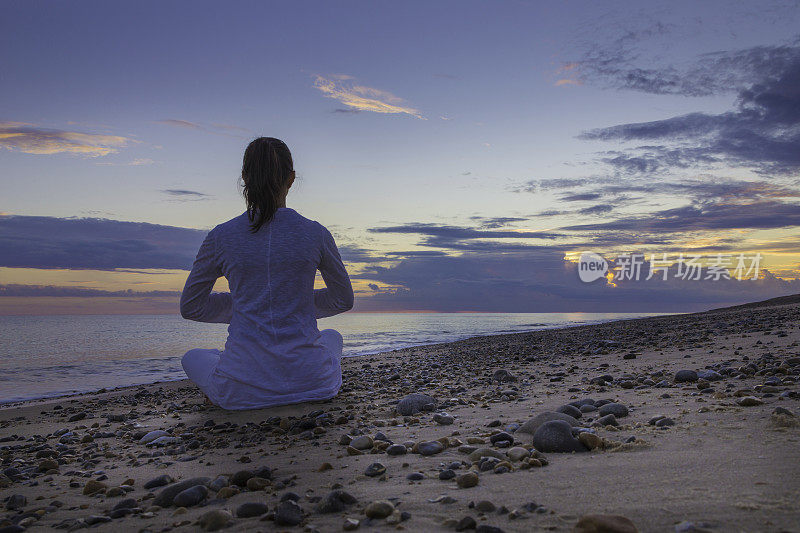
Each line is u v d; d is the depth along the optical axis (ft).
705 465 5.69
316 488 6.53
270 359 12.32
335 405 13.39
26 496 7.61
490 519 4.72
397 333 92.53
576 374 17.63
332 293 13.29
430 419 11.30
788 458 5.61
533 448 7.74
